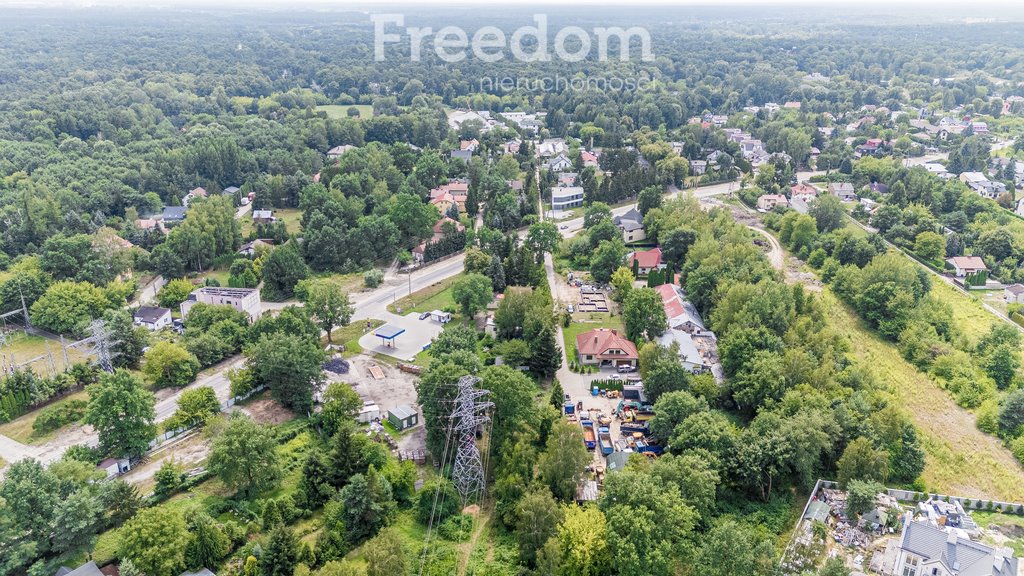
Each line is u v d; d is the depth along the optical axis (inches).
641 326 5693.9
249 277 6988.2
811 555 3454.7
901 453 4239.7
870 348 5861.2
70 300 6018.7
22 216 7623.0
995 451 4566.9
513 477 3821.4
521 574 3427.7
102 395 4116.6
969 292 7130.9
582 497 3885.3
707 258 6589.6
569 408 4825.3
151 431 4296.3
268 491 3998.5
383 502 3794.3
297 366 4709.6
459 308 6486.2
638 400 4948.3
